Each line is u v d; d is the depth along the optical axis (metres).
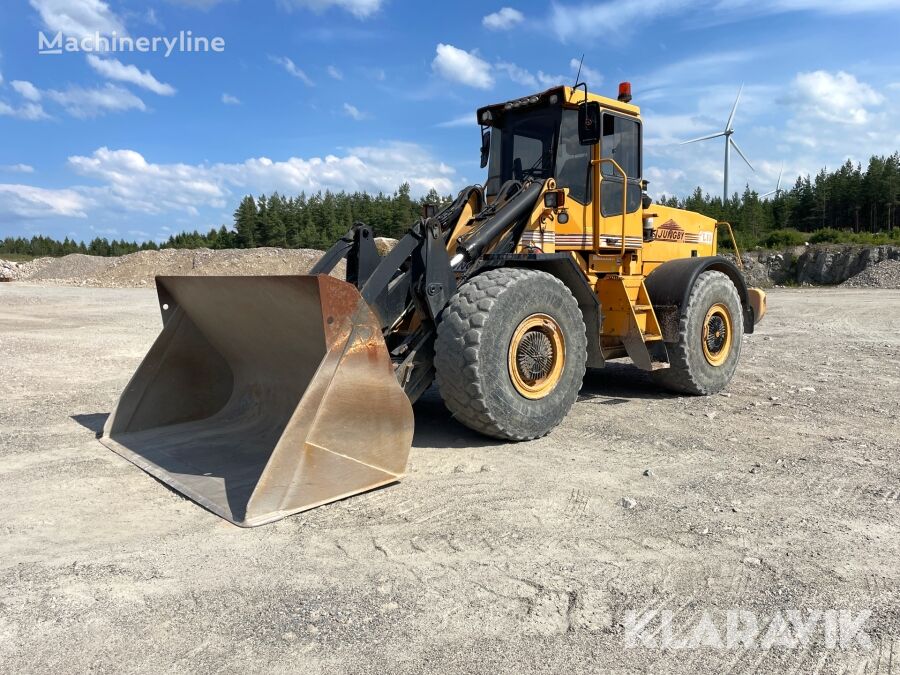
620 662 2.11
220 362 5.18
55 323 12.98
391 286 4.43
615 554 2.85
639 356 5.70
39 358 8.50
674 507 3.40
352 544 2.95
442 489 3.67
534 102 5.51
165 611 2.39
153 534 3.07
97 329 11.94
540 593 2.52
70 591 2.54
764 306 7.41
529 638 2.23
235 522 3.17
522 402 4.54
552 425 4.74
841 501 3.49
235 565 2.75
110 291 24.30
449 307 4.41
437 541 2.98
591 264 5.69
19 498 3.55
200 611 2.39
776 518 3.26
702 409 5.75
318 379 3.41
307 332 3.90
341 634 2.25
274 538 3.02
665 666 2.09
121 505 3.45
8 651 2.15
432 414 5.57
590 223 5.68
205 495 3.52
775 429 5.01
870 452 4.38
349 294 3.51
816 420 5.27
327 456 3.45
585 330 5.05
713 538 3.02
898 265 31.78
